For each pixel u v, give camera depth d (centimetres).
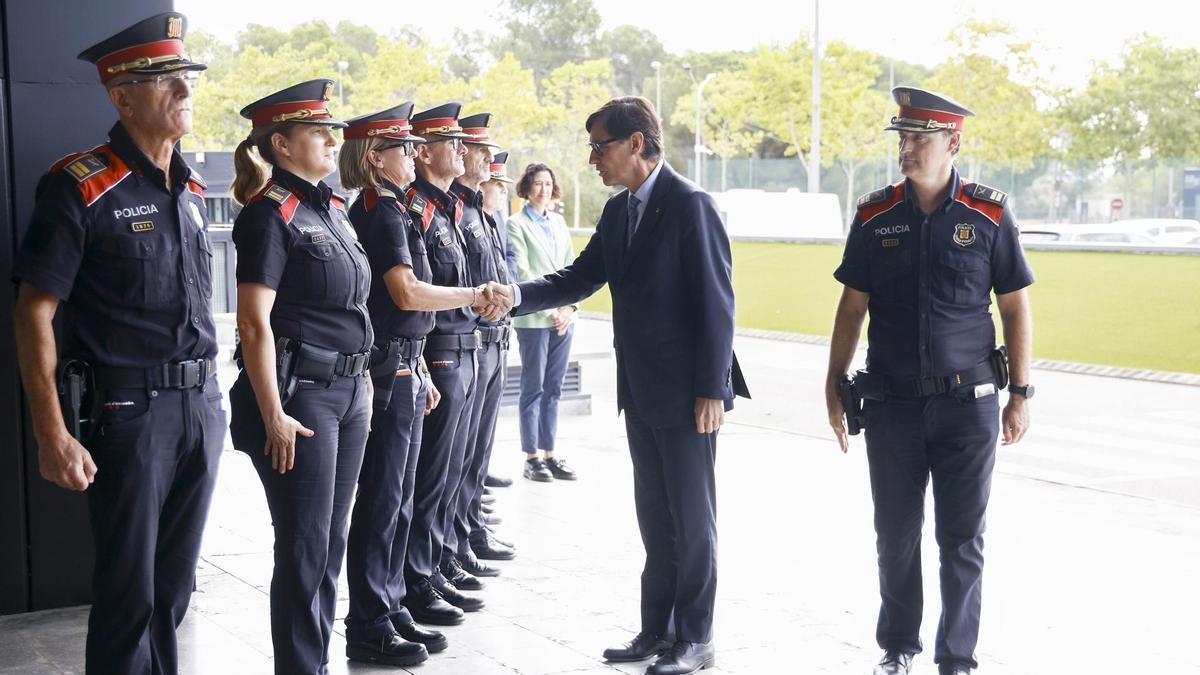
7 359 427
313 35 3641
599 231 424
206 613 451
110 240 301
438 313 444
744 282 2067
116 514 308
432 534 460
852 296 400
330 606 364
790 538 587
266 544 555
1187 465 788
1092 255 1845
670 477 400
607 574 516
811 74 3841
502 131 4181
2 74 422
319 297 339
